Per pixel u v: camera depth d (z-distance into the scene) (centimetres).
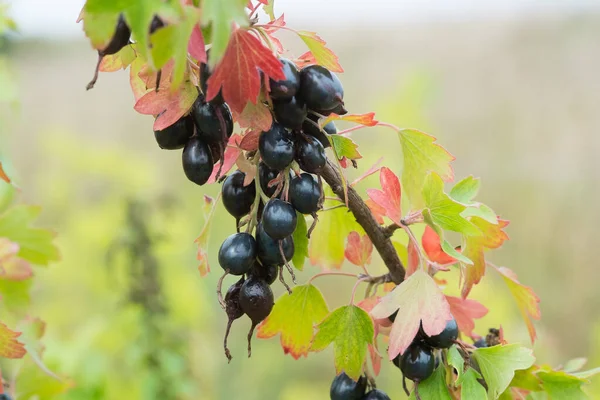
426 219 49
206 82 45
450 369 49
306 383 143
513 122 207
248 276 47
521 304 52
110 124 203
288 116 46
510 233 190
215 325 132
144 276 95
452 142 210
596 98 206
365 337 49
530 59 223
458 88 216
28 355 56
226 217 127
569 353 164
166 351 95
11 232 57
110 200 117
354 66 207
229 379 130
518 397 50
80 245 111
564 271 180
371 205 52
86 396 74
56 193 126
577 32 228
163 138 47
